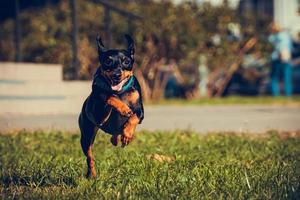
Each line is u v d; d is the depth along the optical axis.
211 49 24.33
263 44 25.20
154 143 11.93
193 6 24.44
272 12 28.95
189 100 23.23
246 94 27.83
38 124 14.91
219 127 15.02
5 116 16.17
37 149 11.29
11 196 6.90
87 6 23.34
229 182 7.46
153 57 23.61
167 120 16.25
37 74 17.47
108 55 7.15
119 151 10.44
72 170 8.29
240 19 24.95
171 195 6.75
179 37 23.64
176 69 24.12
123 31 23.08
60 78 18.19
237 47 24.84
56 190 7.30
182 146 11.45
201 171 8.24
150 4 23.89
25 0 25.69
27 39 23.31
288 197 6.55
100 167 8.71
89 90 17.67
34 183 7.67
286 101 22.33
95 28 23.12
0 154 10.63
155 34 23.44
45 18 23.58
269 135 13.44
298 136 13.22
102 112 7.16
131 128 7.13
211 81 24.77
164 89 25.78
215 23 24.34
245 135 13.36
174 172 8.16
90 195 6.85
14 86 16.64
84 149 7.82
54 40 23.05
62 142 12.23
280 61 26.34
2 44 23.67
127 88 7.16
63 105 17.27
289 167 8.50
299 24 28.97
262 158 9.91
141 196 6.75
